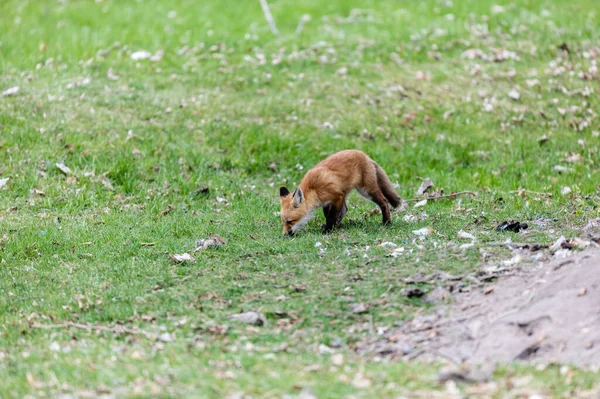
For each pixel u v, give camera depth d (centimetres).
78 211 1421
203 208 1462
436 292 936
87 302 1007
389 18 2555
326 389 706
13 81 1952
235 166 1666
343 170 1261
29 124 1727
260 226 1320
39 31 2370
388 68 2186
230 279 1053
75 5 2683
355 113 1923
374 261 1070
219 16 2586
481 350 803
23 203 1442
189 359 808
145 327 923
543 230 1185
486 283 941
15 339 908
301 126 1847
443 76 2139
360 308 920
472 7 2652
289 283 1022
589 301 828
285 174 1658
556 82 2095
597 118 1917
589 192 1526
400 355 816
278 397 691
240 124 1830
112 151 1653
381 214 1388
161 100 1919
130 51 2222
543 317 824
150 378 741
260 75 2105
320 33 2416
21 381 749
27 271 1137
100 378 742
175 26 2464
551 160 1730
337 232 1250
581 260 925
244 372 766
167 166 1623
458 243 1122
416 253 1082
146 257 1174
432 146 1792
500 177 1639
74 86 1952
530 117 1933
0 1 2688
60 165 1573
